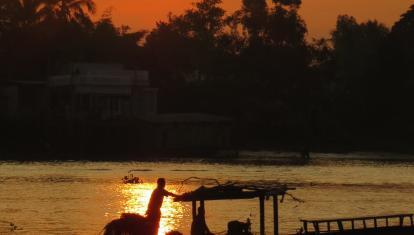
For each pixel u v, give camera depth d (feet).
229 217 437.58
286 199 535.19
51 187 600.39
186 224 404.16
